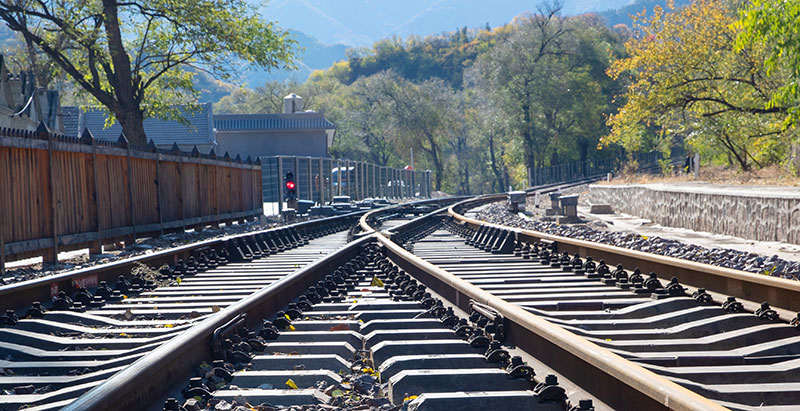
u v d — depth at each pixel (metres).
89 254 15.77
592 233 17.84
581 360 4.24
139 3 29.39
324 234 21.11
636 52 34.22
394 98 100.75
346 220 27.28
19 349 5.52
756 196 15.95
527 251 13.09
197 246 12.18
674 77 32.97
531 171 78.06
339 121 108.56
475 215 29.53
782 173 28.16
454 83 199.88
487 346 5.37
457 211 30.56
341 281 9.30
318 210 35.28
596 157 94.12
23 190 12.98
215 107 171.62
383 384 4.57
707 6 33.03
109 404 3.33
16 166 12.75
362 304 7.55
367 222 22.22
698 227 19.92
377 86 102.88
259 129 63.19
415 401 3.91
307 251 15.41
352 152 111.38
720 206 18.20
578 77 78.44
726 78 32.03
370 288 9.05
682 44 33.34
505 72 79.69
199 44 31.12
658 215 24.45
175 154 21.16
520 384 4.28
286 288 7.78
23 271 12.65
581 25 89.25
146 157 18.94
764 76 31.61
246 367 4.95
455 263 12.22
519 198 32.38
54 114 37.53
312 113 64.56
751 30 18.20
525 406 3.86
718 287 7.77
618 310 7.12
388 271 10.20
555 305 7.29
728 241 16.20
